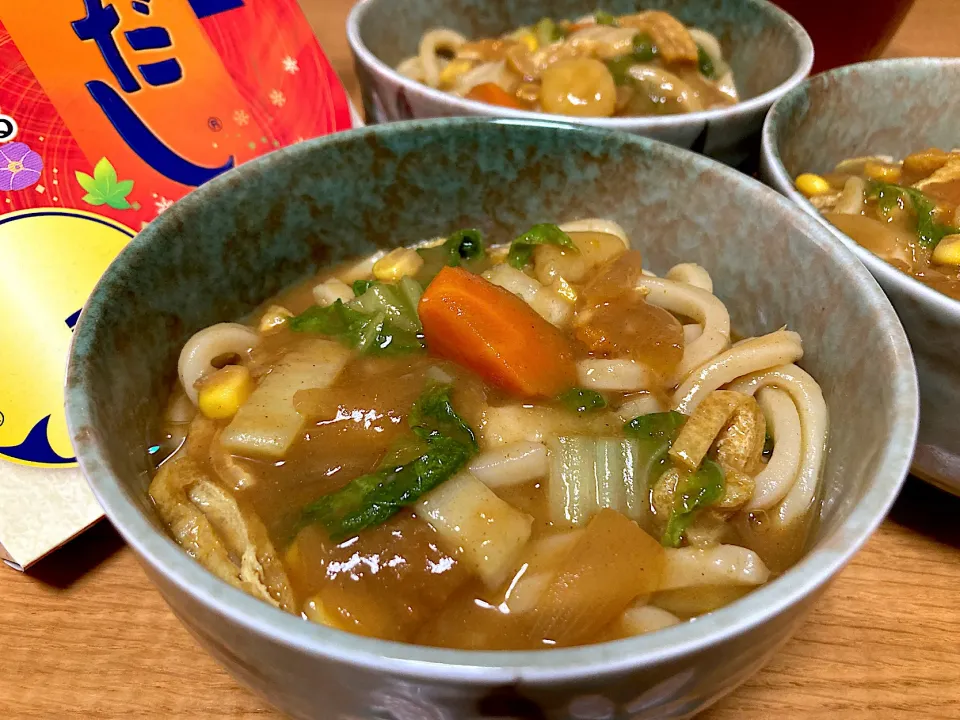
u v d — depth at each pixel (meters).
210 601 0.09
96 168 0.17
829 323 0.14
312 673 0.09
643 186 0.18
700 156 0.17
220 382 0.15
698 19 0.29
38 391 0.15
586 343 0.16
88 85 0.17
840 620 0.15
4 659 0.14
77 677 0.14
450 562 0.12
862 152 0.23
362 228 0.18
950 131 0.23
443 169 0.18
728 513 0.13
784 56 0.26
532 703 0.09
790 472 0.14
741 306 0.17
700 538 0.13
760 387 0.15
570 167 0.18
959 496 0.17
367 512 0.12
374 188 0.18
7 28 0.16
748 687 0.14
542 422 0.14
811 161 0.22
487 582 0.12
